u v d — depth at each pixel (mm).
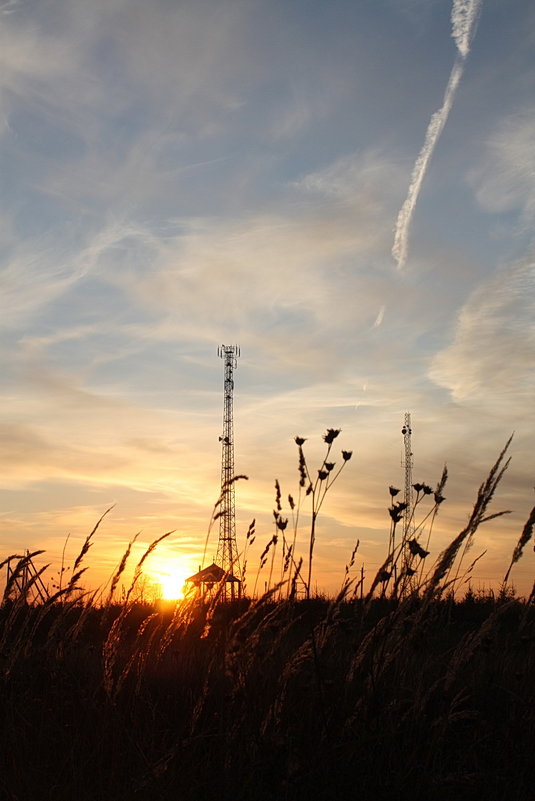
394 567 4328
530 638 4504
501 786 3787
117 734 4145
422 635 4211
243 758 3777
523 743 4008
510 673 4645
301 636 5105
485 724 4086
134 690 4652
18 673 5141
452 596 4871
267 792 3611
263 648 4539
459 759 4055
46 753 4031
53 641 5402
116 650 4867
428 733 4129
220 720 3951
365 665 4230
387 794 3574
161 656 5105
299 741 3865
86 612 5465
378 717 3961
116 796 3539
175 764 3713
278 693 4078
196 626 5145
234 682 4273
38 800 3561
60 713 4555
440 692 4211
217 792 3586
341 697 4141
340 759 3742
